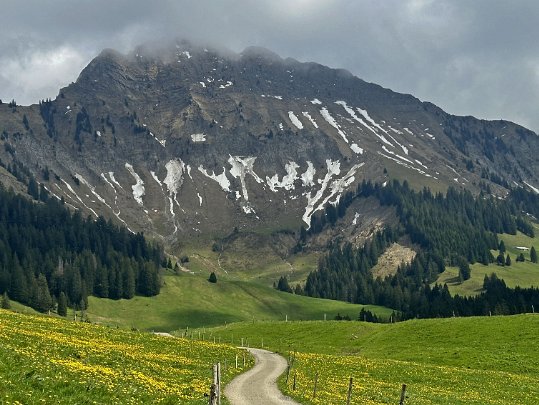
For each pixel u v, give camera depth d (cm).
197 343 8756
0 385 2639
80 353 4688
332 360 8438
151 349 6912
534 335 9475
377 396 5359
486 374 7381
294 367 7494
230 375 6047
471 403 5275
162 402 3334
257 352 9706
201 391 4200
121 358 5072
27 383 2836
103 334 7281
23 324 6294
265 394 4909
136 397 3291
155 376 4591
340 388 5712
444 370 7612
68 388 2962
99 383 3316
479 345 9525
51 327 6694
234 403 4291
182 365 5869
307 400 4588
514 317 10725
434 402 5231
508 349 9038
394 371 7456
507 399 5803
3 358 3228
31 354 3747
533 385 6750
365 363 8144
